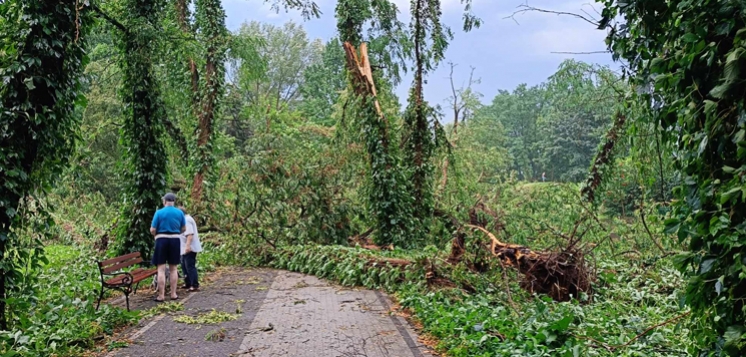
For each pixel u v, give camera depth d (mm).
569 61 14172
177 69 17328
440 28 16969
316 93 48281
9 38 6656
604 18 4691
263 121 18625
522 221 14820
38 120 6613
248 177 15227
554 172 54344
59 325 6359
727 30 3244
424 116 16719
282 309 8688
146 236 11836
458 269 9711
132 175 11922
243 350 6254
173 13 18109
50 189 7137
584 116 50812
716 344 3422
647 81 4316
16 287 6684
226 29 18844
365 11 18359
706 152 3391
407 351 6266
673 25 3799
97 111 21875
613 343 6059
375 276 10859
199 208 16734
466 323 6797
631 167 14258
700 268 3369
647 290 9961
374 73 16969
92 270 11055
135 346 6395
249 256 14789
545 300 8578
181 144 17891
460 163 18547
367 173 15508
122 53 11945
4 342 5516
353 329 7324
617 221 14078
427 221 15891
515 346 5852
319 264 12641
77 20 7066
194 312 8422
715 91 3168
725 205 3223
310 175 15328
